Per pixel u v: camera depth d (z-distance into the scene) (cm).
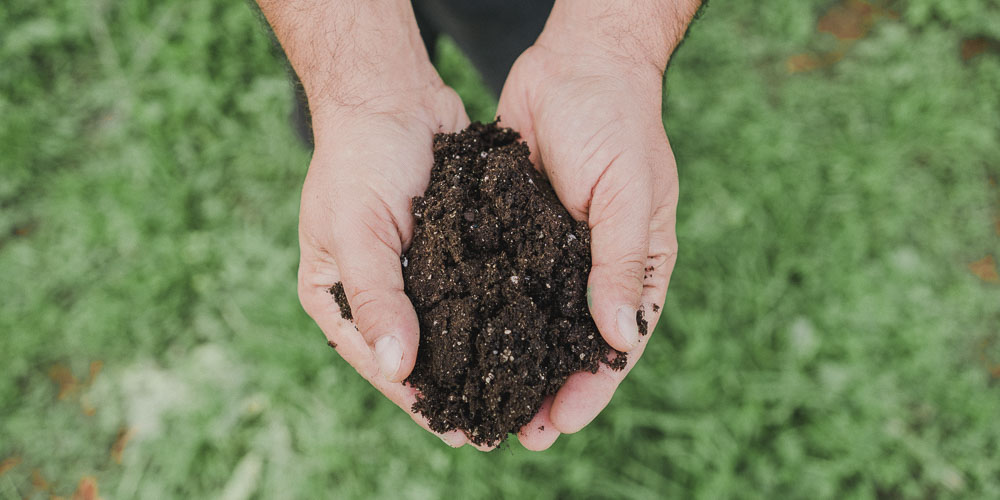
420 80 42
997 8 70
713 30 71
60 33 66
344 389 57
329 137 39
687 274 61
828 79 71
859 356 59
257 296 60
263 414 57
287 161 65
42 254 61
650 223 39
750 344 60
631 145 38
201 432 57
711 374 58
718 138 66
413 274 37
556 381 36
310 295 40
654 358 58
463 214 37
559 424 37
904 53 71
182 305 60
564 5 42
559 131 39
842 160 66
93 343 59
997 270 64
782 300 61
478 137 40
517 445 53
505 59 50
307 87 40
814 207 64
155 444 57
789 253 62
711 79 69
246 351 58
